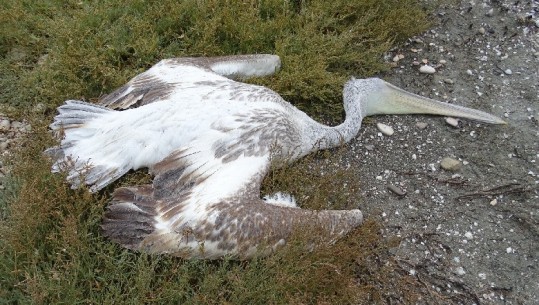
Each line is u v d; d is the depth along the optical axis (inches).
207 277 57.2
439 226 68.3
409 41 86.3
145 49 75.9
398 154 74.3
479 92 81.0
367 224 62.3
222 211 56.8
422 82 81.9
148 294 56.8
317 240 58.7
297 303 56.4
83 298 56.7
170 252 57.2
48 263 57.8
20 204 57.7
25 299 55.8
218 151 61.6
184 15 79.9
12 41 77.5
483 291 63.9
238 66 72.0
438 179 72.1
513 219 69.2
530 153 74.9
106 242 59.2
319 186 66.4
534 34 87.7
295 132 66.1
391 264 64.6
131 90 68.3
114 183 63.1
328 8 82.7
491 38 87.0
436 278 64.6
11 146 68.2
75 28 76.7
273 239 57.3
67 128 63.5
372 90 75.7
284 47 78.0
